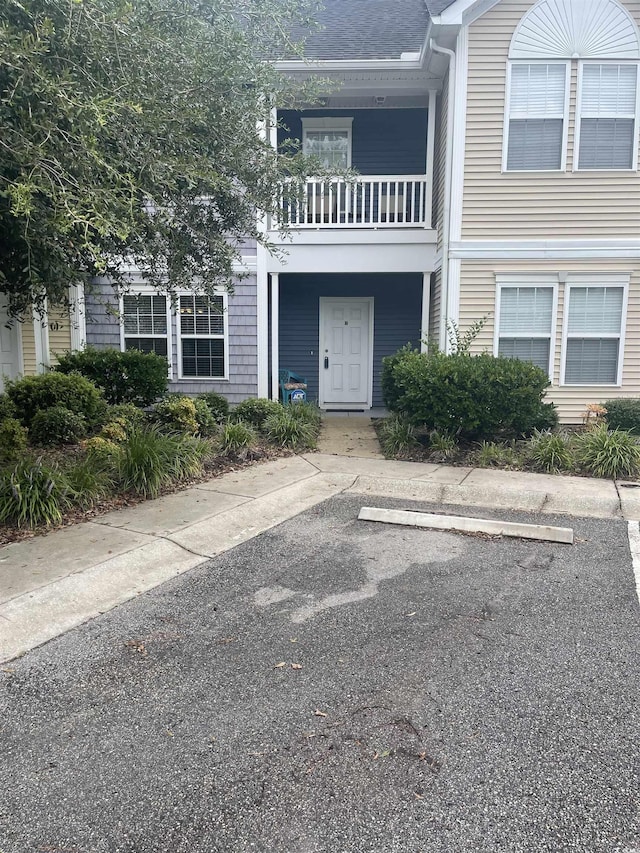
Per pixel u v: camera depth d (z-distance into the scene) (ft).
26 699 9.44
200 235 19.44
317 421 33.68
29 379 26.48
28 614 11.91
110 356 31.09
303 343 40.86
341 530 17.80
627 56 29.01
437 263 33.42
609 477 23.32
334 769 7.91
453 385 25.54
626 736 8.61
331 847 6.73
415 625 11.98
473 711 9.19
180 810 7.24
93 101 12.17
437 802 7.36
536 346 31.14
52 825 7.02
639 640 11.44
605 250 30.07
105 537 16.05
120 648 11.01
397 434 27.40
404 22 38.22
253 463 24.88
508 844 6.76
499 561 15.51
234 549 16.21
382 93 34.83
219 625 11.93
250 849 6.71
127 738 8.55
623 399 30.12
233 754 8.21
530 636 11.57
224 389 35.63
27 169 12.45
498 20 29.09
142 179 15.03
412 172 38.11
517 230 30.32
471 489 21.47
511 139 29.84
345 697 9.54
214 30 18.07
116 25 13.29
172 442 22.71
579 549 16.43
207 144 18.08
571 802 7.36
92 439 22.33
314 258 34.40
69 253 16.11
